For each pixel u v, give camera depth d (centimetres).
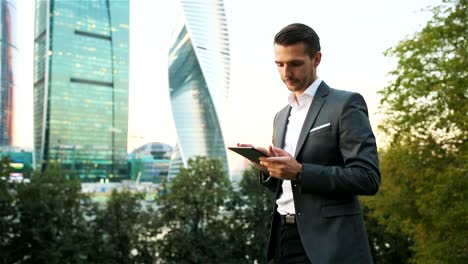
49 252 1027
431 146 952
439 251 893
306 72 169
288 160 154
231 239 1346
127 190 1247
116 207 1208
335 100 167
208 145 8400
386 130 1020
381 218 1146
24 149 9762
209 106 8525
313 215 162
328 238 158
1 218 1025
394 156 999
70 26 10138
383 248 1515
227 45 8775
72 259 1082
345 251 156
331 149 165
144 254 1232
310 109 173
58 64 9812
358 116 162
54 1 10006
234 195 1369
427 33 915
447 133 943
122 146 10112
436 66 916
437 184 846
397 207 1045
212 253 1285
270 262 190
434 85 891
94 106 10069
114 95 10381
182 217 1292
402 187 1052
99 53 10431
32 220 1062
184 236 1253
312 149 167
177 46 8988
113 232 1198
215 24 8781
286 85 176
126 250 1205
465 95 874
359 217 167
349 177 150
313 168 154
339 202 162
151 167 9862
